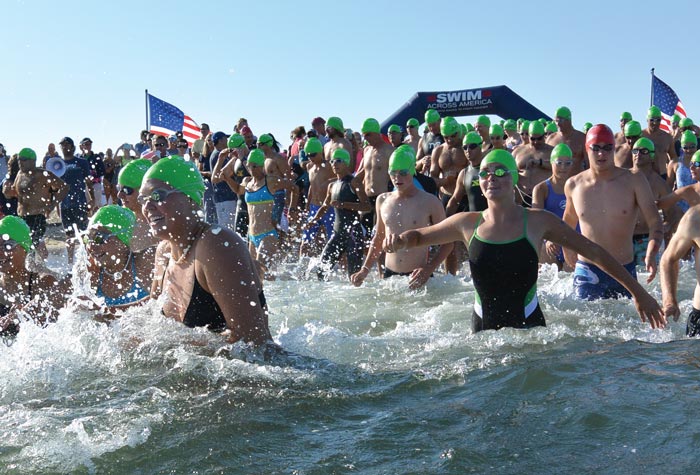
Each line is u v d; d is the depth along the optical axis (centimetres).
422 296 624
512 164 450
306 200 1127
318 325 484
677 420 275
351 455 259
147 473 249
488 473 240
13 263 446
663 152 1087
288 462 254
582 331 451
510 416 291
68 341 390
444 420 290
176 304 365
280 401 315
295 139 1416
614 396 306
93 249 418
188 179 347
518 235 445
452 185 997
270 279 786
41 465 257
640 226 775
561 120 970
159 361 360
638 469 236
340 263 884
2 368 363
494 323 458
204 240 346
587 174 608
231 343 351
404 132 1870
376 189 978
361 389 335
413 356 396
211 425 289
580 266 589
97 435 280
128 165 458
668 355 380
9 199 1144
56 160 1146
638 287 439
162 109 1571
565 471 238
